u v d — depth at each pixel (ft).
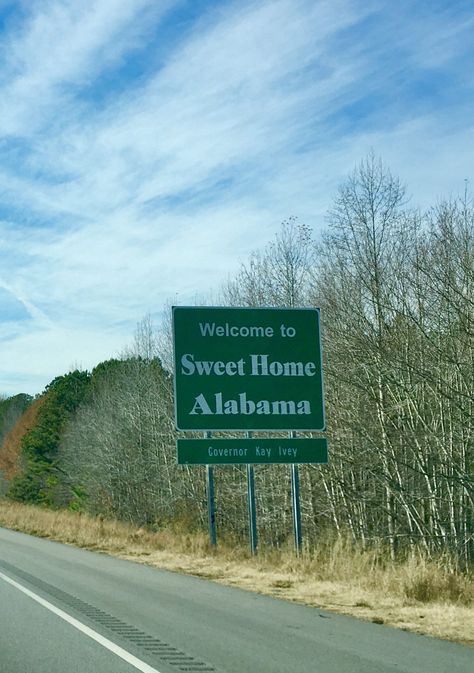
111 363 260.42
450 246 80.18
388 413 84.07
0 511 159.43
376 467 86.53
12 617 39.58
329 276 104.53
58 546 89.10
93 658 30.07
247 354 71.51
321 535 95.45
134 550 82.64
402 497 79.56
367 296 91.15
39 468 258.37
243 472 112.88
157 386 160.56
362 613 41.11
